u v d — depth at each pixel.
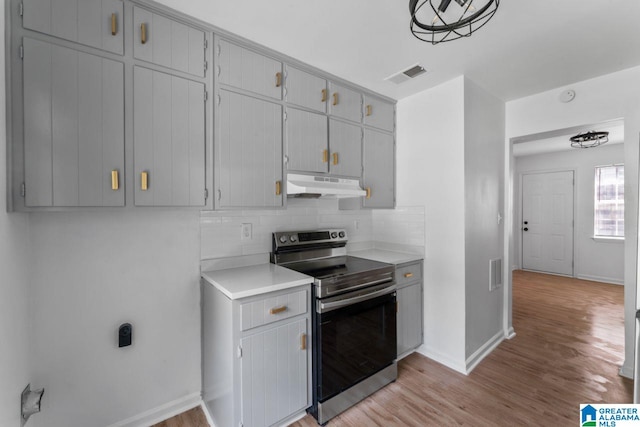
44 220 1.46
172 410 1.84
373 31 1.73
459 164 2.37
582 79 2.42
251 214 2.18
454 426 1.73
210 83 1.68
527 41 1.85
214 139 1.70
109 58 1.37
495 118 2.79
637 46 1.92
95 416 1.60
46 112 1.22
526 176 5.73
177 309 1.86
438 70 2.24
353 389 1.92
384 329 2.15
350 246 2.87
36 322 1.43
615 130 3.97
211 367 1.78
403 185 2.81
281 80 2.00
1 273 1.11
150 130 1.49
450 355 2.43
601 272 4.91
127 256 1.69
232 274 1.88
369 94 2.61
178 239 1.86
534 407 1.88
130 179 1.43
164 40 1.53
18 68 1.17
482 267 2.59
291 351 1.69
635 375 1.40
